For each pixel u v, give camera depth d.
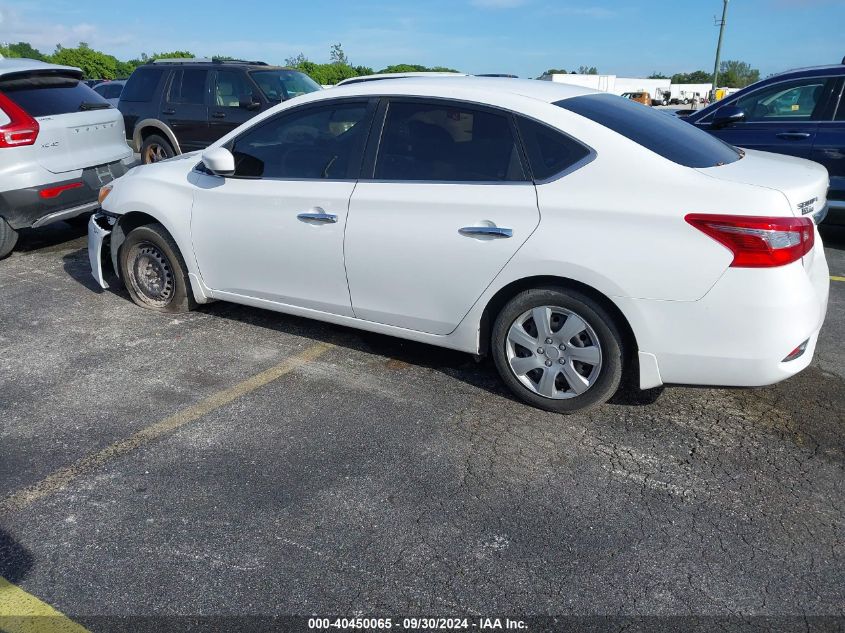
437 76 4.18
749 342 2.88
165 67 9.77
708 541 2.56
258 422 3.41
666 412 3.50
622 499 2.81
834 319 4.75
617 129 3.17
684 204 2.89
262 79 9.27
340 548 2.53
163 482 2.92
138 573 2.41
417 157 3.54
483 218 3.28
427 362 4.09
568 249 3.08
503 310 3.39
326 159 3.83
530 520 2.68
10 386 3.79
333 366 4.04
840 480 2.93
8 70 5.85
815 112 6.60
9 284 5.56
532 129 3.27
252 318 4.78
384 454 3.13
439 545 2.55
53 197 5.95
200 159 4.52
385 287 3.67
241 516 2.70
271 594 2.31
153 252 4.75
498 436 3.28
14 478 2.95
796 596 2.30
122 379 3.88
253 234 4.07
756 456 3.11
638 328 3.04
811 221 2.92
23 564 2.46
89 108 6.40
